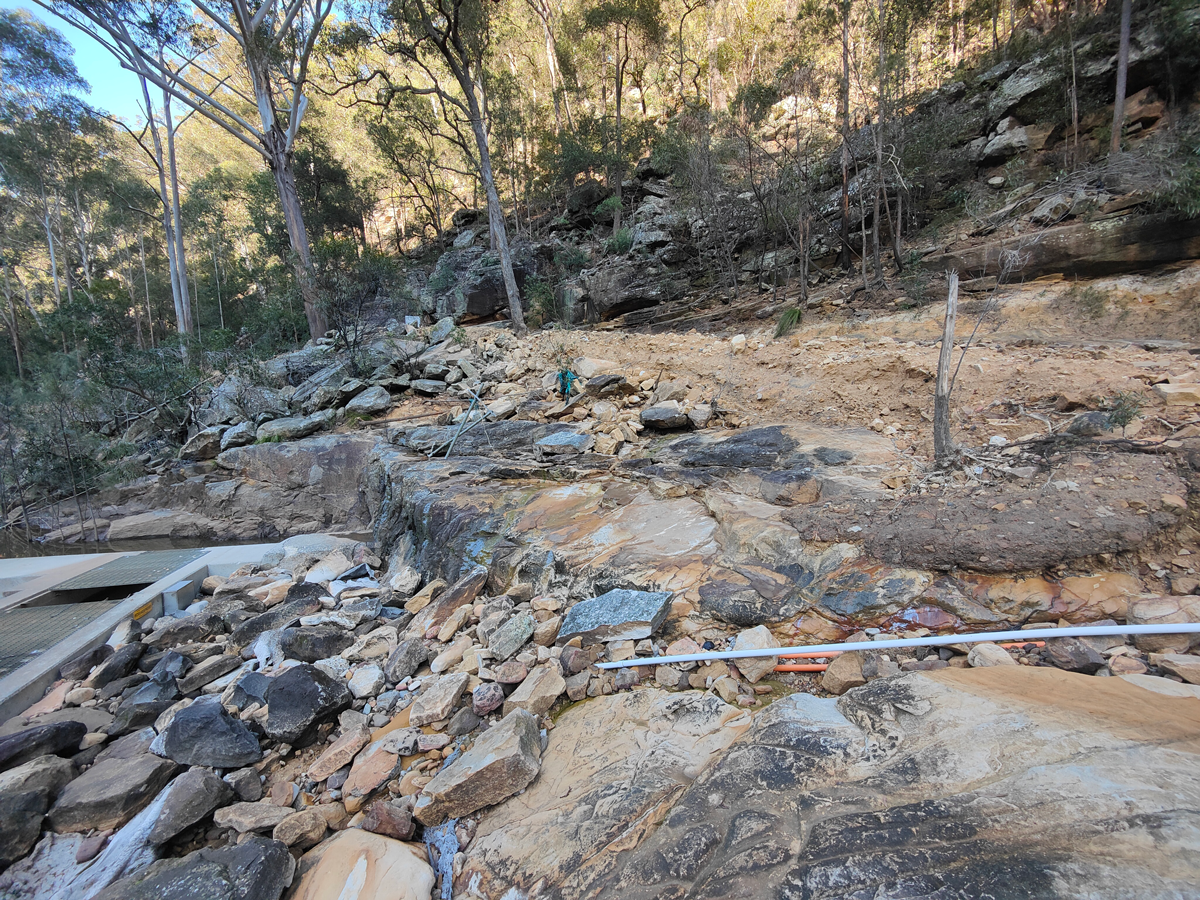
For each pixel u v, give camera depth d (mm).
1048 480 4250
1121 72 11750
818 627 3764
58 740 4066
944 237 14297
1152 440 4402
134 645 5586
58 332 20172
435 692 3924
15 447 14578
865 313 12891
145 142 40562
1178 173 8922
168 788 3486
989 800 2125
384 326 21078
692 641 3902
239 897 2668
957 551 3746
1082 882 1716
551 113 33500
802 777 2521
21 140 26844
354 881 2820
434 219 36562
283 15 24391
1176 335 8484
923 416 6531
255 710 4312
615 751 3188
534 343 17312
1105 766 2143
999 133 15023
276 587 7082
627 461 7578
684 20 31844
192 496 13648
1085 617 3266
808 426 7184
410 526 7895
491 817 3049
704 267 20656
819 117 17500
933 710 2689
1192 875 1646
